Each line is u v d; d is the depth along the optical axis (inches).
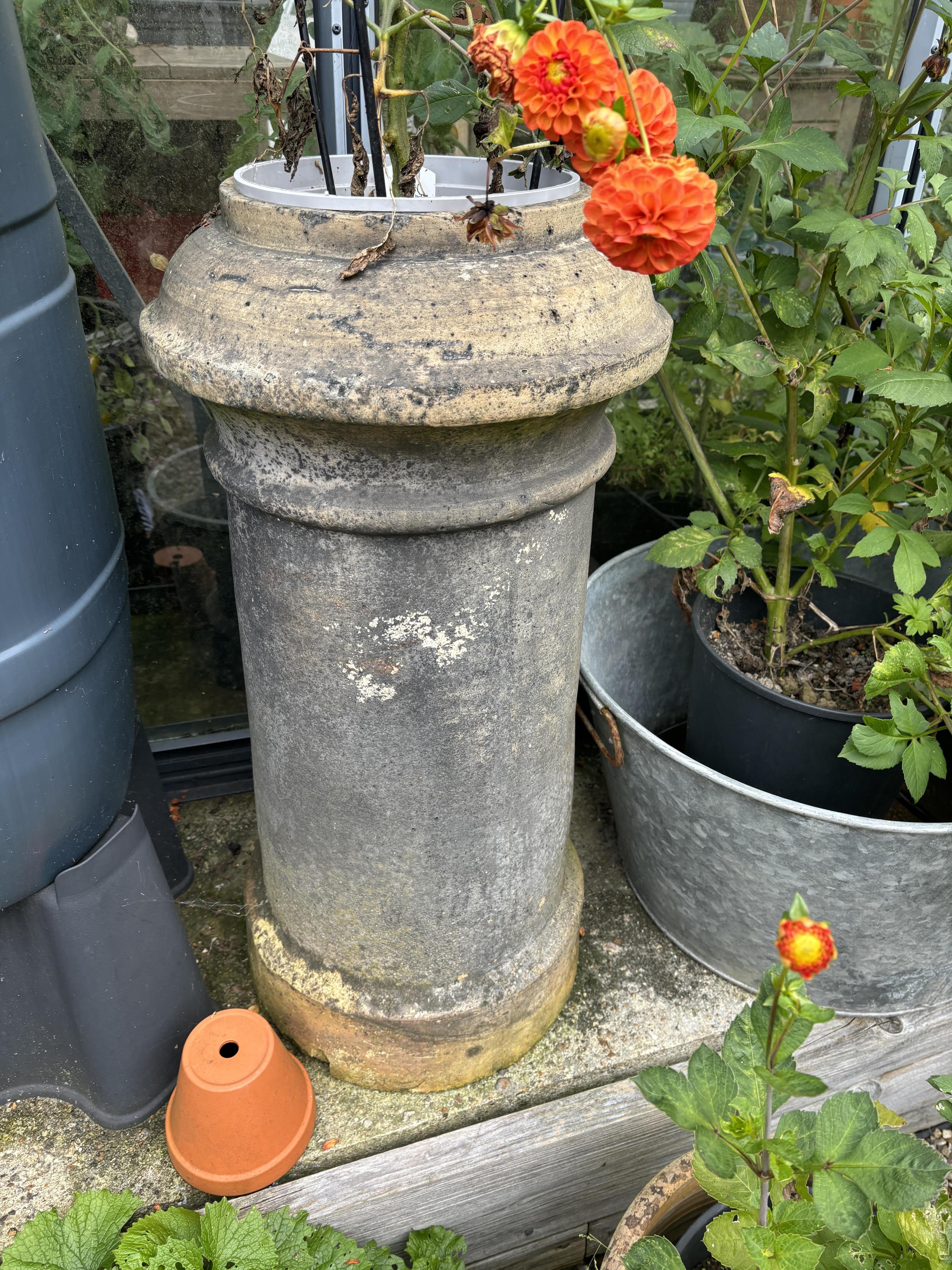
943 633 49.0
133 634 73.5
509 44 27.4
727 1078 34.0
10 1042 49.9
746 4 68.6
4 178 35.0
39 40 56.5
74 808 44.3
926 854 46.5
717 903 55.1
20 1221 46.6
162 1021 49.9
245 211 36.3
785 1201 33.6
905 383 44.5
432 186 41.6
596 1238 57.5
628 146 25.8
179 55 59.4
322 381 32.2
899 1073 58.9
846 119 72.3
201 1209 47.7
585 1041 55.2
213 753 73.5
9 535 37.8
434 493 36.6
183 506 70.9
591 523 45.1
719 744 59.8
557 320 34.3
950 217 49.8
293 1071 49.4
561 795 49.9
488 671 41.5
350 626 39.4
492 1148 51.1
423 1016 49.2
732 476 62.2
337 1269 43.4
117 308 64.8
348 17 56.7
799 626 63.4
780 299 54.4
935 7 50.3
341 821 44.8
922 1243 37.4
